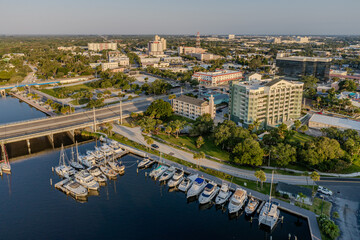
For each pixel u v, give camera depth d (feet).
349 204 401.70
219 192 432.66
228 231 367.25
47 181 485.56
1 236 349.61
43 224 374.22
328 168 490.08
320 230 351.05
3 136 596.70
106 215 395.75
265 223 367.45
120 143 623.77
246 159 491.31
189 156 559.38
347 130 606.55
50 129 643.04
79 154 584.81
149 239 348.18
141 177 504.84
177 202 431.43
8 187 463.42
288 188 426.10
